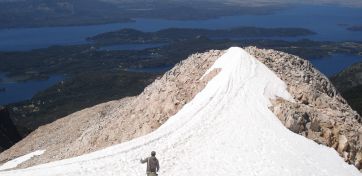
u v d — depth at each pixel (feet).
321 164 129.80
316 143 145.69
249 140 130.62
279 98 171.12
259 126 142.00
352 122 166.71
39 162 238.89
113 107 306.76
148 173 100.32
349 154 146.72
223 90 169.68
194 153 120.16
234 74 186.60
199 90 187.93
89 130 238.89
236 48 220.23
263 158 120.88
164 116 182.80
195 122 140.87
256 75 188.34
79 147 213.87
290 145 134.21
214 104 156.76
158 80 234.58
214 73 196.24
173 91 197.06
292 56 238.48
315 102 178.81
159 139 128.67
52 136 304.91
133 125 193.16
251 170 113.70
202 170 111.65
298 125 148.15
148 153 119.34
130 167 111.65
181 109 174.19
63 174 108.37
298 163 123.34
